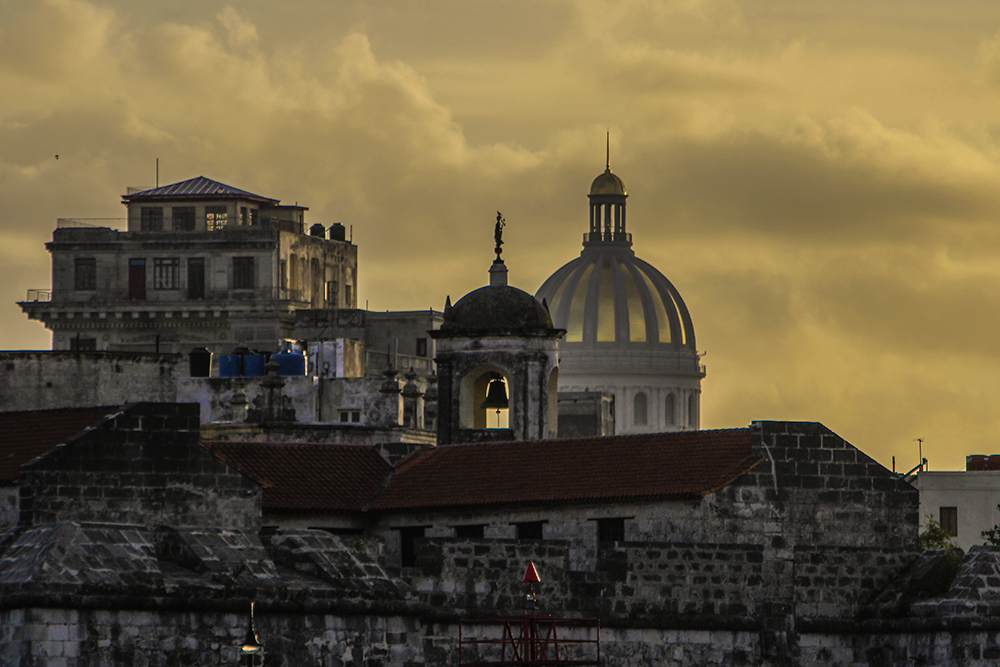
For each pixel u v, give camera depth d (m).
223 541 186.75
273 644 182.25
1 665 172.38
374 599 188.25
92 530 179.75
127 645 175.25
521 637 193.62
